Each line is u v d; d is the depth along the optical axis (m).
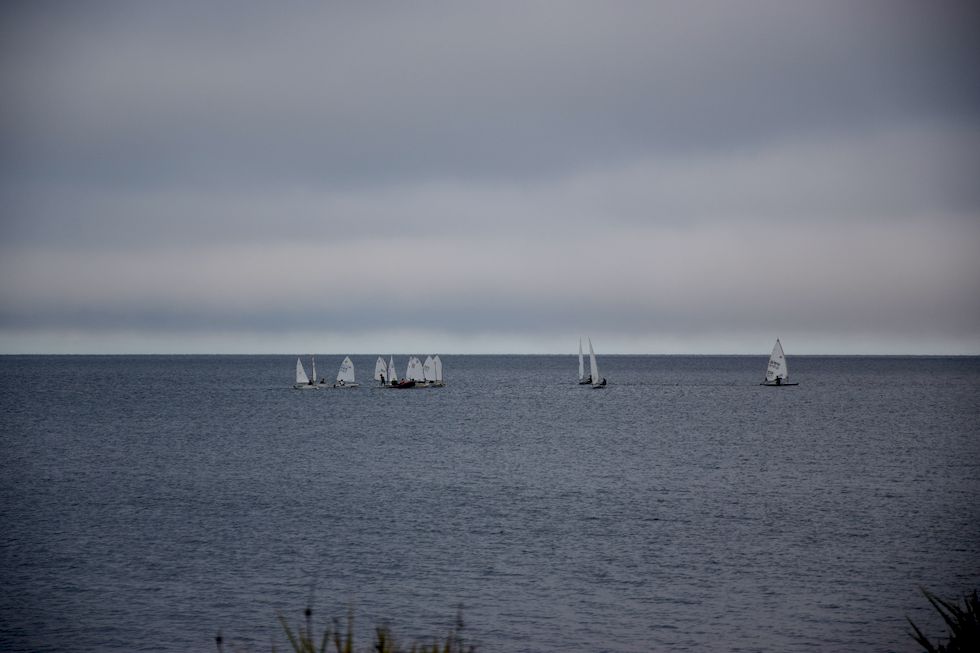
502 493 91.06
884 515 78.31
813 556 63.69
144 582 58.03
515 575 59.12
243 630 49.66
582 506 83.19
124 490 94.12
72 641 48.22
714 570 60.19
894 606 53.00
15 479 102.56
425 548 66.19
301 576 59.22
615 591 55.88
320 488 95.06
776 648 46.94
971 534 70.38
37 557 64.19
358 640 47.81
